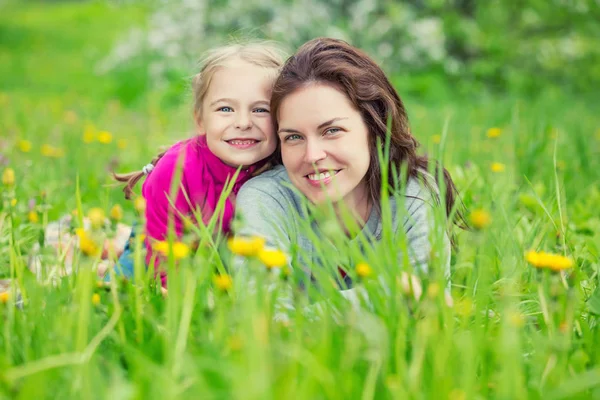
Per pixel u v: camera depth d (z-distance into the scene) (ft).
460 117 21.98
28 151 14.48
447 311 5.06
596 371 4.53
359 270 5.34
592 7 34.06
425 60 32.65
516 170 11.82
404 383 4.40
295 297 5.56
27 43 55.67
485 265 5.93
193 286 4.89
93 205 11.28
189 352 4.93
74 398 4.26
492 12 34.99
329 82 7.02
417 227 7.06
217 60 8.14
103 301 5.83
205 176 8.05
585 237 8.70
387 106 7.40
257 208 7.23
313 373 4.26
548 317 5.34
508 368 4.17
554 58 34.17
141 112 25.96
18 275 5.85
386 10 32.68
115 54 33.24
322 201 7.09
